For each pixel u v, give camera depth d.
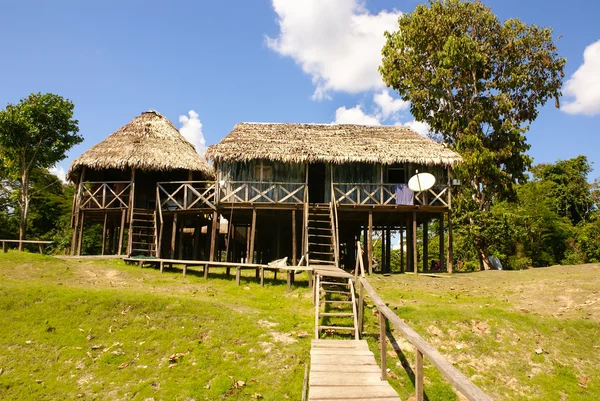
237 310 10.52
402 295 12.12
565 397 7.61
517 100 23.14
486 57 22.50
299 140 17.50
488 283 14.18
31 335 9.09
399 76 23.44
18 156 23.38
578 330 9.50
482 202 23.36
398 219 18.69
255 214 16.30
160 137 19.75
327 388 5.96
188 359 8.42
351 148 16.78
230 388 7.50
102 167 17.45
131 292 11.02
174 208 19.34
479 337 9.24
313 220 16.41
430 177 16.14
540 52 22.44
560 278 13.88
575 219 37.66
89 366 8.23
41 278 12.57
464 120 22.84
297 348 8.62
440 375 7.93
